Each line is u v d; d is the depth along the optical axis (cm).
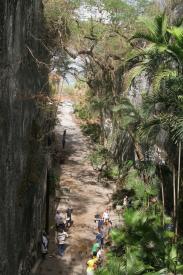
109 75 3234
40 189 1938
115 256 1488
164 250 1433
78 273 1862
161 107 1634
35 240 1886
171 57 1464
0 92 1177
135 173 2262
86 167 3369
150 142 2153
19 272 1555
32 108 1680
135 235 1511
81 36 2719
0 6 1120
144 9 2645
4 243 1285
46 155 2102
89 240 2167
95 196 2773
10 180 1338
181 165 1862
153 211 1962
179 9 2092
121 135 3216
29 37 1538
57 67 2167
